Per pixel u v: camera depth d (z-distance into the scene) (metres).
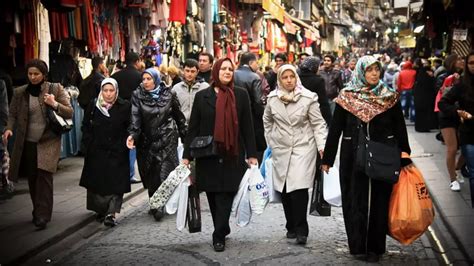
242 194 10.73
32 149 11.96
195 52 30.33
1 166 15.62
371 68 9.59
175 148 13.39
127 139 12.65
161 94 13.21
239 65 15.46
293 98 10.75
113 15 21.77
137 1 21.36
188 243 11.33
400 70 35.56
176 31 27.97
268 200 10.91
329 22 86.94
